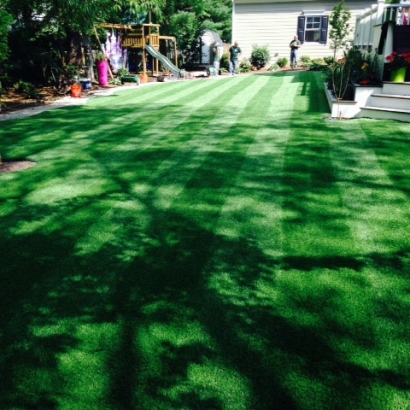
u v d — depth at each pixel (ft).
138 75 56.13
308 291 8.84
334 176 15.19
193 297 8.77
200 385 6.64
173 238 11.15
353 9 61.05
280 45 66.03
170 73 64.64
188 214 12.51
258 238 11.02
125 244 10.91
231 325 7.94
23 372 6.97
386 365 6.95
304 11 63.21
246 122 24.72
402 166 15.93
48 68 47.39
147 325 7.99
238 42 67.26
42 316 8.30
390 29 25.07
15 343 7.61
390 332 7.64
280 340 7.53
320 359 7.10
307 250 10.39
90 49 50.47
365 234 11.04
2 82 43.16
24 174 16.46
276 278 9.32
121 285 9.23
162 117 27.40
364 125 22.65
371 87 24.72
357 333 7.64
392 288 8.85
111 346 7.48
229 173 15.84
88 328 7.95
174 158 17.94
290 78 48.16
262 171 15.96
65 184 15.25
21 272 9.77
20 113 30.78
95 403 6.37
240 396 6.45
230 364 7.04
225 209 12.78
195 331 7.81
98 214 12.69
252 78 51.21
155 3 52.65
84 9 38.32
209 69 61.41
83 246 10.87
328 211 12.44
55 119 27.91
